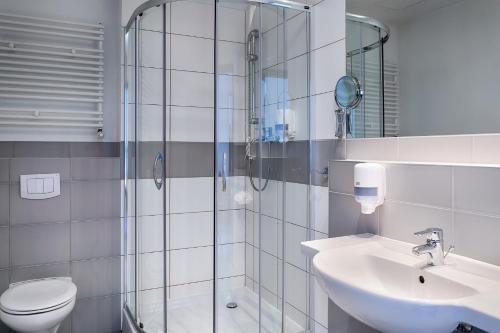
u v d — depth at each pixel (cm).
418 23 145
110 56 258
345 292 102
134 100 231
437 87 138
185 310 222
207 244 227
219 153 206
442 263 117
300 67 206
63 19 245
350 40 177
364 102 170
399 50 153
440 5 137
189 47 220
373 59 165
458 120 130
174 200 221
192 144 226
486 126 121
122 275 250
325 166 194
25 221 225
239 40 209
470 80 126
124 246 247
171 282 222
